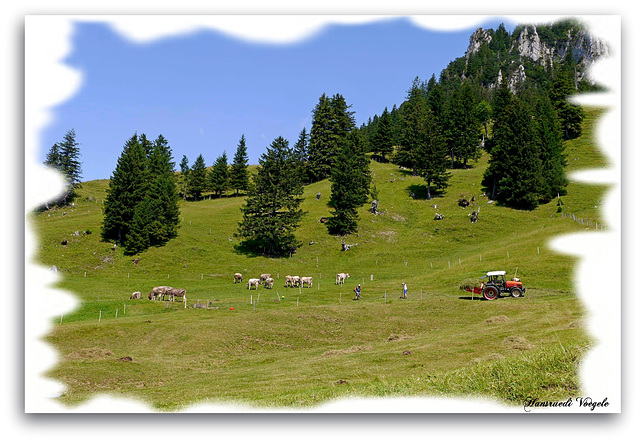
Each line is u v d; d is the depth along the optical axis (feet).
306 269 257.14
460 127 436.76
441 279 198.08
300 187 304.30
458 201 353.92
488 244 271.49
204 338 109.60
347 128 465.47
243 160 485.97
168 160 429.38
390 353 89.10
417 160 430.20
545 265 189.26
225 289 197.36
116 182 285.64
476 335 99.09
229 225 331.16
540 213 315.78
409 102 550.77
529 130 345.10
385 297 166.81
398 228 326.24
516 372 60.39
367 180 365.40
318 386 67.46
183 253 266.16
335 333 120.67
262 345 109.60
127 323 116.37
